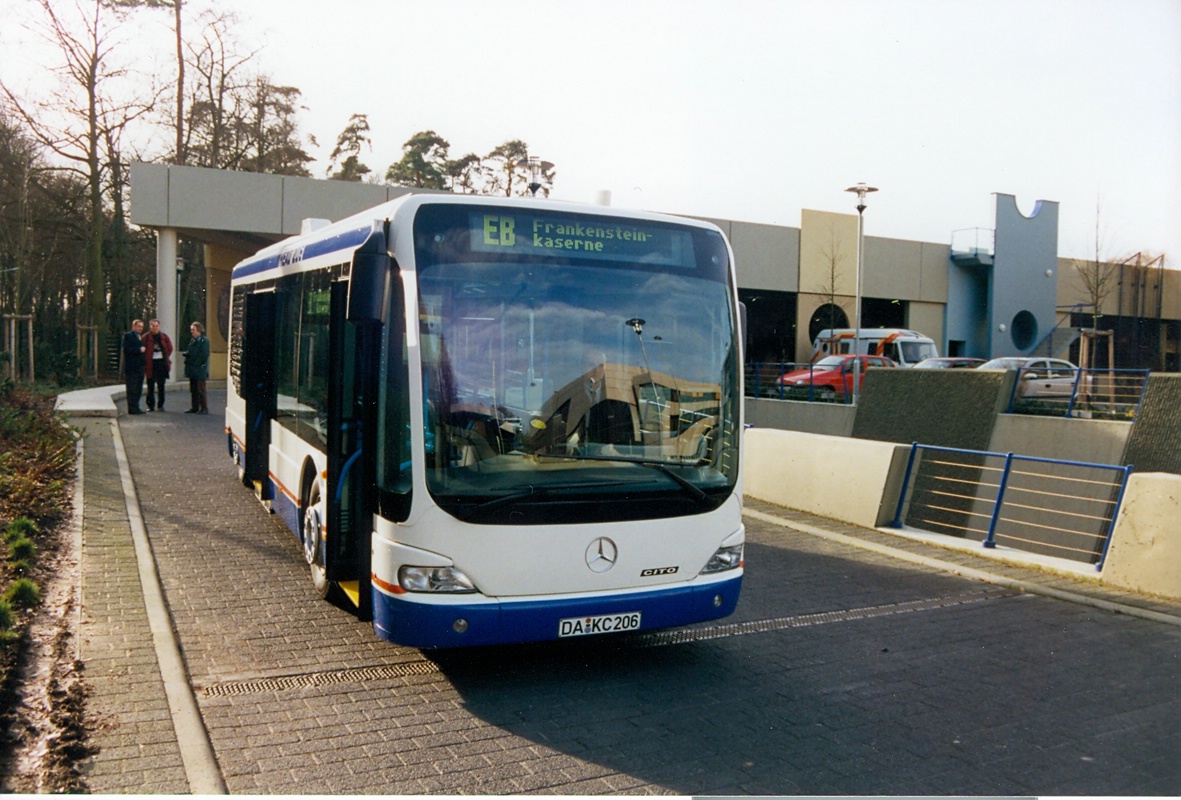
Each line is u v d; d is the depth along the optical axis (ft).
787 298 139.03
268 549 30.12
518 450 18.90
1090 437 59.52
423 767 15.83
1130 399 63.62
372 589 19.42
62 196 108.17
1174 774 16.46
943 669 21.90
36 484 34.81
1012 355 145.59
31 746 15.74
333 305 21.12
